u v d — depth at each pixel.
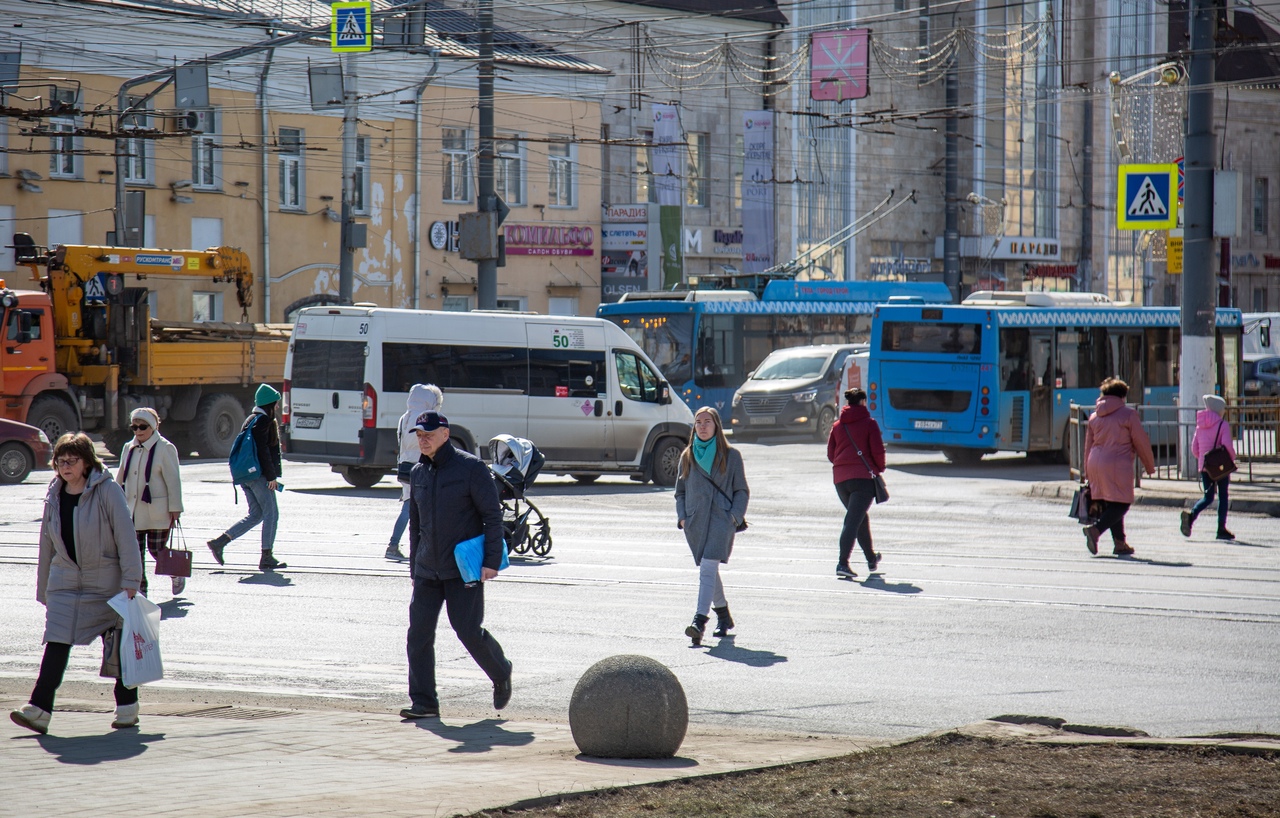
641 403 63.06
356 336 57.03
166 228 97.94
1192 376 62.25
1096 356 78.75
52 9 91.62
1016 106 159.62
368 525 46.72
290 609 31.02
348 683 23.91
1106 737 18.53
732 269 135.00
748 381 93.50
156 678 19.98
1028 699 22.80
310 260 106.25
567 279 120.88
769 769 16.83
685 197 132.62
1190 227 61.84
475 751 18.28
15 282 91.56
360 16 71.06
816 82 107.06
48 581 20.12
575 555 40.41
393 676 24.45
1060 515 52.97
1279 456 66.38
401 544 42.12
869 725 21.08
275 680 24.06
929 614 31.02
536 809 14.70
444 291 114.50
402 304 111.81
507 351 59.66
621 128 127.06
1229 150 180.38
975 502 57.44
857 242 148.75
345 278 85.81
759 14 136.00
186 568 30.64
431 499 21.08
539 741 19.16
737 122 136.00
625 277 122.81
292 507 52.12
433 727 20.16
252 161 102.56
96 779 16.14
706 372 97.56
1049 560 40.31
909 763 17.14
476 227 83.50
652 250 122.25
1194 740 18.42
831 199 145.88
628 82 127.25
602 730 17.94
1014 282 163.50
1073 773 16.56
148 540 32.34
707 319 97.69
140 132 74.75
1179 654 26.55
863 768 16.88
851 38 105.94
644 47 127.12
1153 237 131.38
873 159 149.88
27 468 63.25
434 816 14.10
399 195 111.25
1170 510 55.62
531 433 60.09
